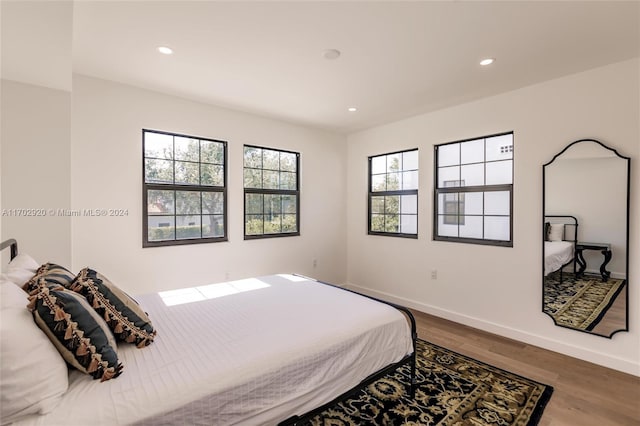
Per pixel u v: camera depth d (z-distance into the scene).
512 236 3.09
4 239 2.11
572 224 2.69
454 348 2.85
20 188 2.15
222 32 2.01
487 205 3.34
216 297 2.28
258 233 3.99
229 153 3.64
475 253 3.37
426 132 3.79
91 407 1.02
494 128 3.17
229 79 2.78
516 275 3.06
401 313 2.17
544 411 1.95
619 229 2.46
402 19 1.86
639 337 2.38
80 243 2.74
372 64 2.47
